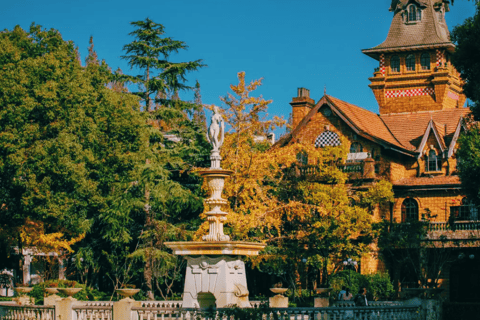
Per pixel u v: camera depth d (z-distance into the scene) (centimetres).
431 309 2667
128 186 4403
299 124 5481
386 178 5269
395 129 5825
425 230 4566
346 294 3709
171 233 4256
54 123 3881
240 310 2255
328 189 4241
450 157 5325
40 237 4325
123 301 2419
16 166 3766
